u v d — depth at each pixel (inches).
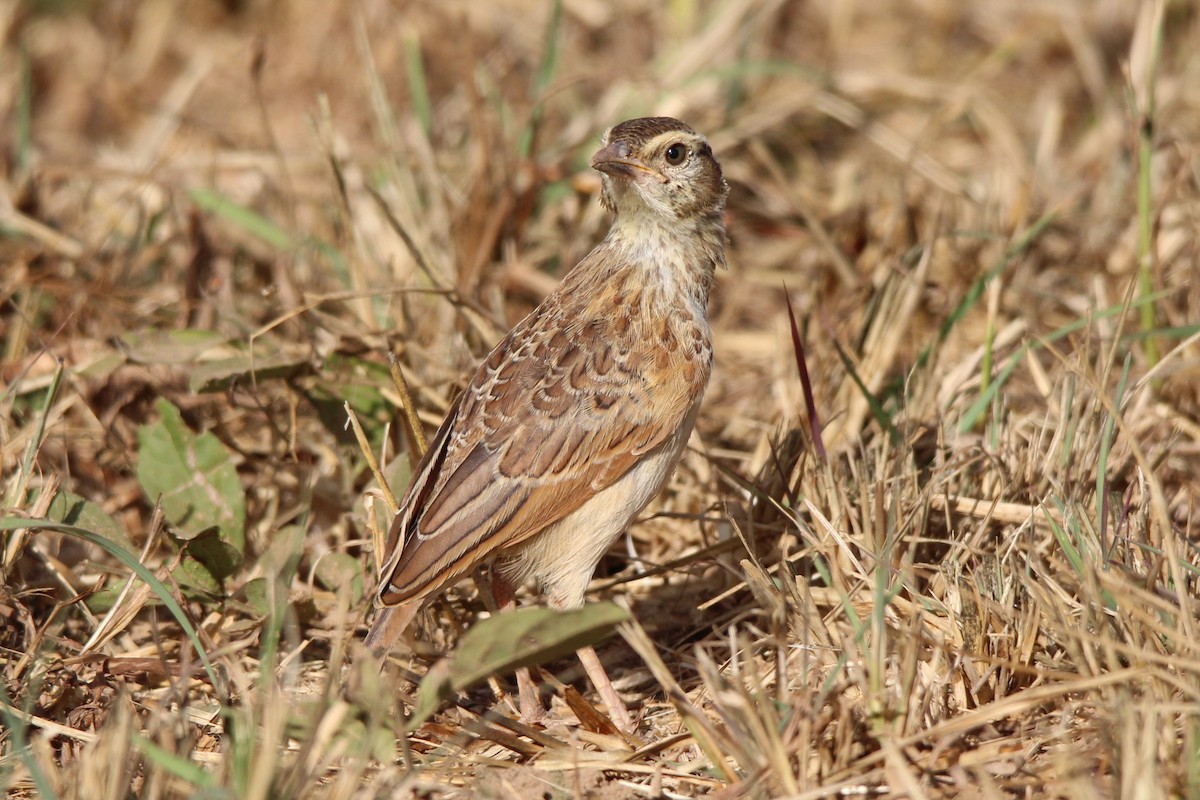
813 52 789.9
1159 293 467.2
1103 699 327.3
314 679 380.5
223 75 782.5
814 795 306.5
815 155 698.2
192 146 683.4
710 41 699.4
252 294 554.3
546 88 653.9
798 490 420.5
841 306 541.6
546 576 380.5
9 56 782.5
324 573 408.5
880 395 478.3
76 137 726.5
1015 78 768.3
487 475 362.3
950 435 446.9
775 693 351.6
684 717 342.0
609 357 375.9
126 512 456.8
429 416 457.7
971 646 356.2
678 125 401.1
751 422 511.2
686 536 452.4
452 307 498.6
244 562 423.5
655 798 333.7
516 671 385.4
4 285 517.0
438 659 377.7
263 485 458.6
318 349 473.7
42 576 415.5
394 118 649.6
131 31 816.3
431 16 770.8
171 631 403.9
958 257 576.4
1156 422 462.3
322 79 757.9
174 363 451.2
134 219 596.1
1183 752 310.5
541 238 589.0
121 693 335.3
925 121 715.4
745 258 623.2
